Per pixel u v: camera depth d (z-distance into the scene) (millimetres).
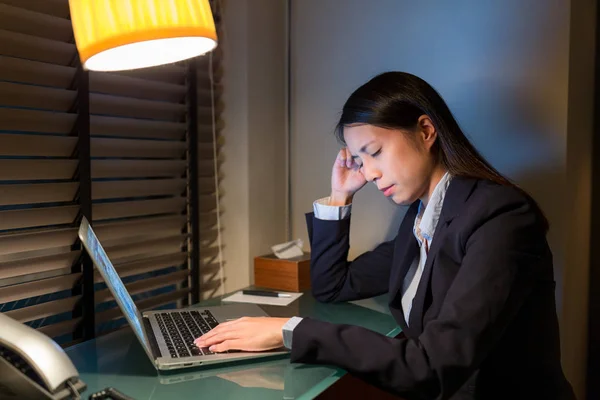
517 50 1539
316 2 1890
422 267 1196
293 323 975
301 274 1620
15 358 687
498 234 908
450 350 826
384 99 1054
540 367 972
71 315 1352
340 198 1468
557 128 1495
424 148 1074
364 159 1108
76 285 1325
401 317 1235
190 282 1703
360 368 871
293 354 928
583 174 1704
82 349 1096
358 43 1812
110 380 938
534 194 1542
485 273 874
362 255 1481
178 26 863
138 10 837
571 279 1603
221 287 1845
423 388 833
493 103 1584
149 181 1525
